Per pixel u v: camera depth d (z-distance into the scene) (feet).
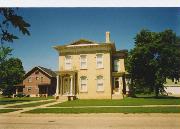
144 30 134.21
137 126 35.04
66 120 44.39
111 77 113.50
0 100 119.85
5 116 53.01
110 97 108.68
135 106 65.31
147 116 47.65
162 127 33.91
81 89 112.68
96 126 35.81
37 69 193.26
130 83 139.13
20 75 139.33
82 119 45.39
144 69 133.39
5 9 11.73
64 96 103.86
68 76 113.50
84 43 113.29
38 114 54.60
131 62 134.82
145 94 177.37
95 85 111.34
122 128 33.32
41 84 190.80
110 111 54.49
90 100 99.76
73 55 114.93
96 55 112.68
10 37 11.89
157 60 128.77
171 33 126.11
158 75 127.13
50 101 100.07
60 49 115.96
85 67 113.29
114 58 122.62
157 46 125.70
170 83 215.92
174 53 126.00
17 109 66.80
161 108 57.67
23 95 175.01
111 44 110.42
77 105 73.61
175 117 45.75
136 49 130.52
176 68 128.16
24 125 38.55
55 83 197.98
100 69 111.55
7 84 137.28
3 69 130.00
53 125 37.91
